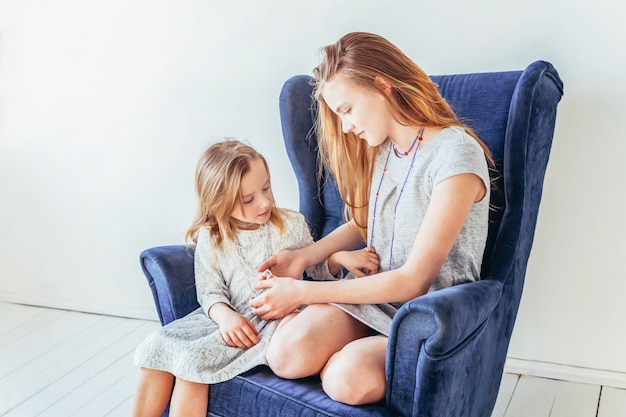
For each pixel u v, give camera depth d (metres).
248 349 1.45
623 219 1.88
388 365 1.27
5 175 2.66
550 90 1.55
